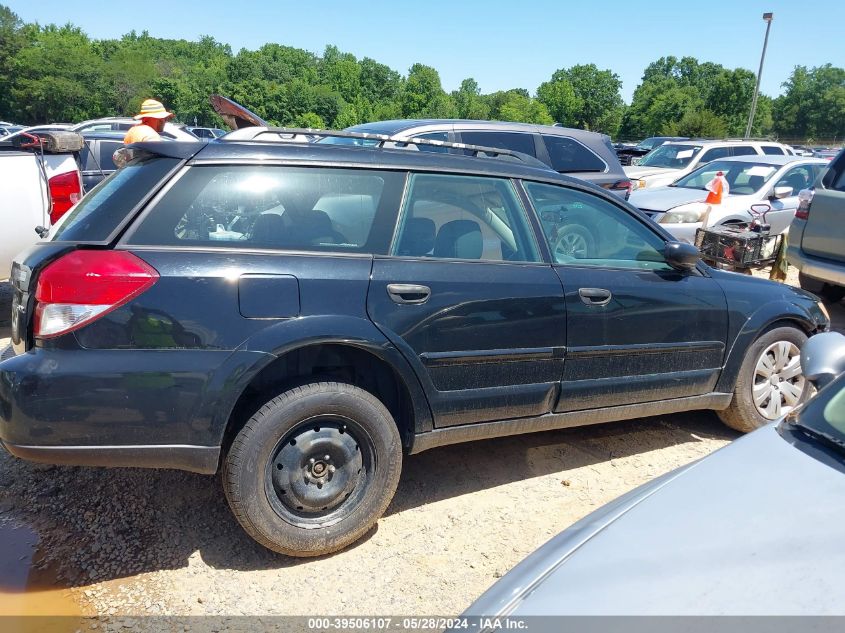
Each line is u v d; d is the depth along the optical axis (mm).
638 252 3920
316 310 2904
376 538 3238
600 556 1902
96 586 2838
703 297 3961
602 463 4051
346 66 113500
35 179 5824
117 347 2666
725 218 9227
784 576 1709
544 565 1971
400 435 3289
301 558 3061
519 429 3537
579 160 8141
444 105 110188
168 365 2688
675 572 1775
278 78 91062
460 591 2879
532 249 3535
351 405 2988
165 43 145000
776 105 97250
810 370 2764
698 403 4105
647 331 3764
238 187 2977
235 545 3141
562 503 3584
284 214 3027
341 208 3139
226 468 2832
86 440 2668
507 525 3369
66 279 2645
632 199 9930
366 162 3219
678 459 4117
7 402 2621
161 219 2824
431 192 3355
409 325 3084
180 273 2740
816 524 1883
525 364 3426
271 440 2850
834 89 92000
